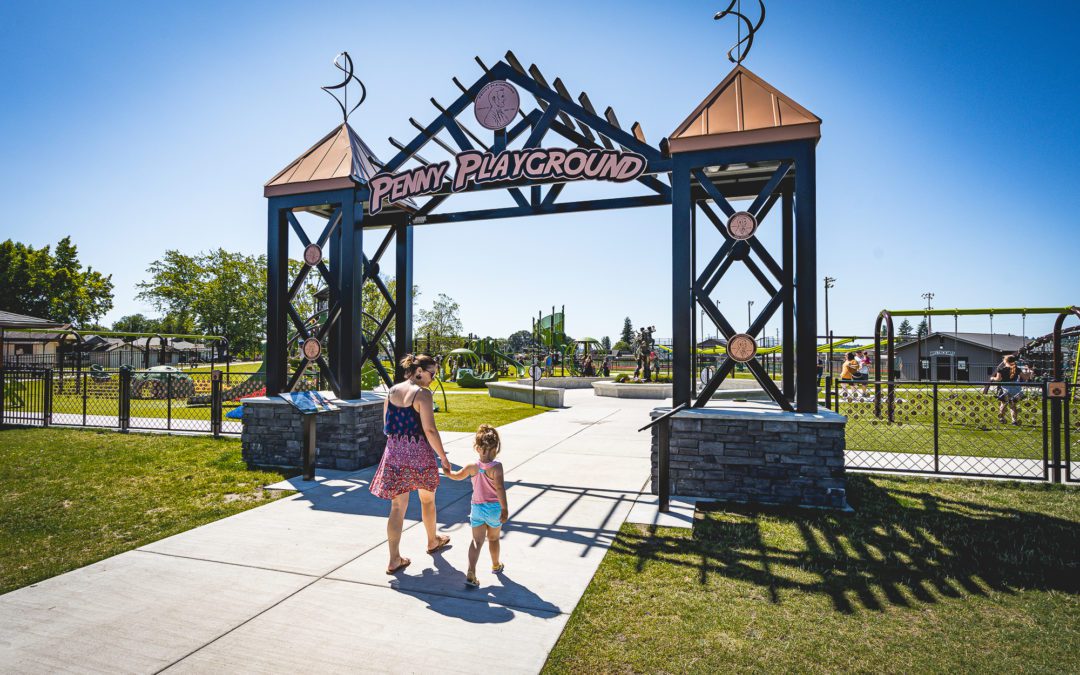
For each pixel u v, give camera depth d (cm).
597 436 1095
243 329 6631
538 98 706
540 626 318
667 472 557
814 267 577
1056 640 301
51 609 338
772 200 724
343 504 578
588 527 503
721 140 594
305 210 845
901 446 946
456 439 1045
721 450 589
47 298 5981
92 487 647
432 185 717
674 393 608
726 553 435
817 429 563
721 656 285
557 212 774
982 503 577
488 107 723
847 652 289
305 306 4828
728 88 635
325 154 807
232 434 1025
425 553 438
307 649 293
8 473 721
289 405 761
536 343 3080
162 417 1377
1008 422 1217
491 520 377
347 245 763
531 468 772
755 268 713
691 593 362
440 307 7650
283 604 347
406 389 418
